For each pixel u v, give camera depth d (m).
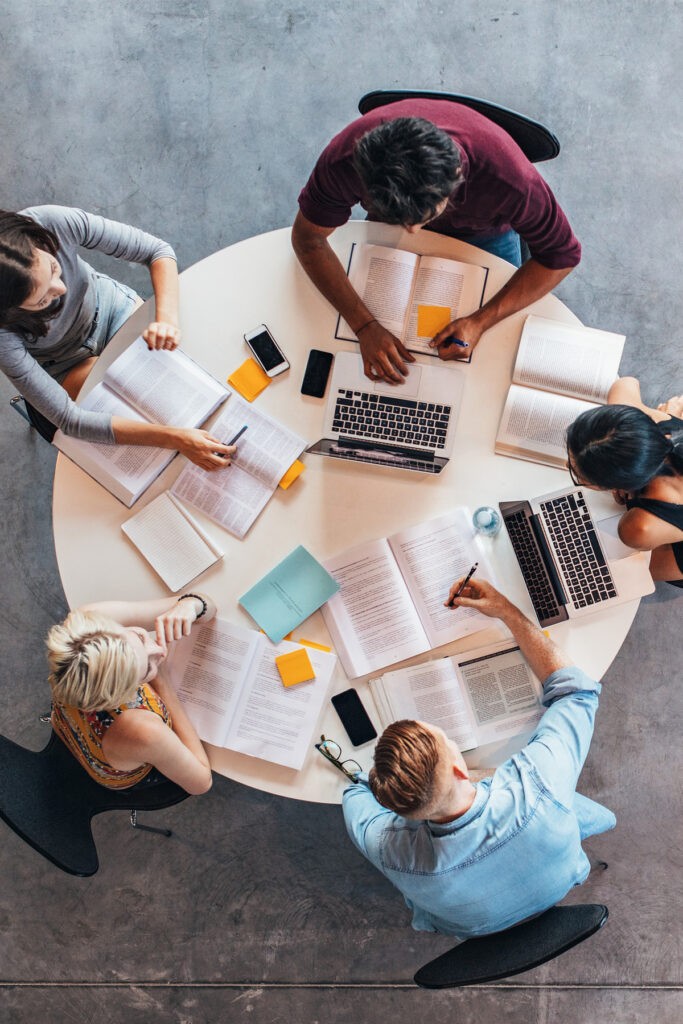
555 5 2.76
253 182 2.78
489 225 1.90
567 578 1.89
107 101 2.82
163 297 1.99
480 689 1.88
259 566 1.95
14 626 2.72
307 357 1.98
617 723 2.63
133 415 1.97
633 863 2.60
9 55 2.85
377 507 1.95
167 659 1.91
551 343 1.94
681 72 2.74
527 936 1.72
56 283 1.81
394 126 1.39
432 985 1.72
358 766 1.87
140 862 2.63
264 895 2.62
